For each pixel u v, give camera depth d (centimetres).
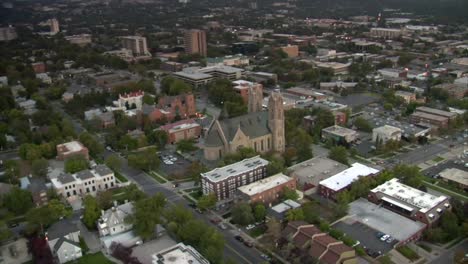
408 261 16675
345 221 19425
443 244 17862
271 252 17462
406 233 18150
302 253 16700
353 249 16450
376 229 18612
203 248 17138
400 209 19862
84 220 19812
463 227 17962
